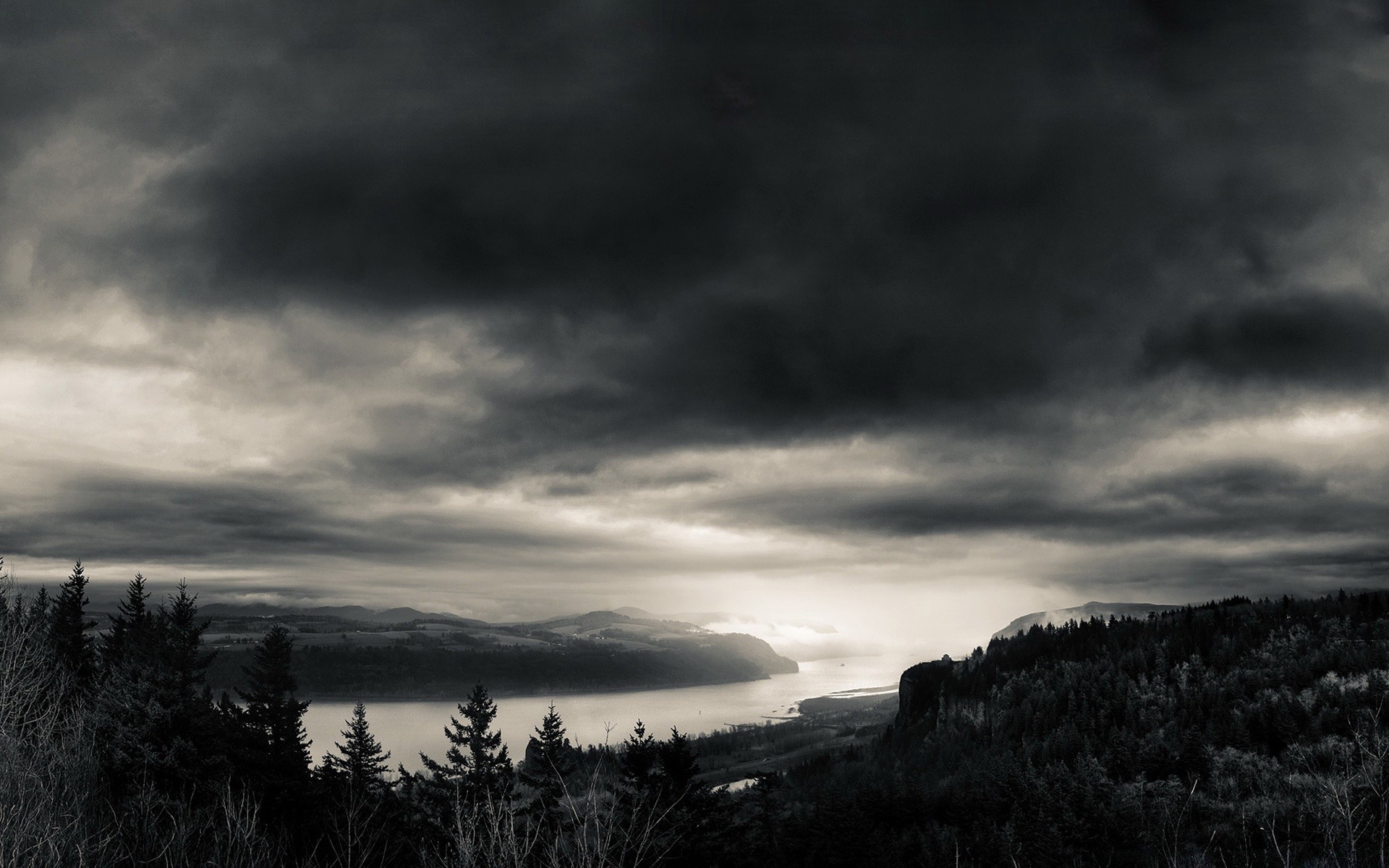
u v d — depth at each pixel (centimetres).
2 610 2420
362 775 5147
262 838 1614
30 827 1433
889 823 8912
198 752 3912
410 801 4994
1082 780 7906
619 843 1364
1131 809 5597
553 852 1278
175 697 3972
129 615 6200
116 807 1966
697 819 4678
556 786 3294
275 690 5962
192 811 2155
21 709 2086
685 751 5009
